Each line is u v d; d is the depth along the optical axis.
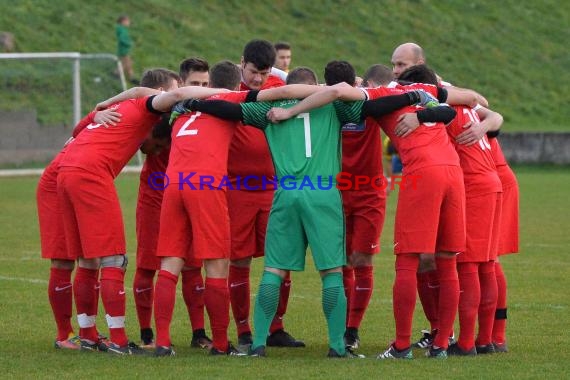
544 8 151.75
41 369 24.77
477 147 27.62
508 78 131.00
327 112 26.80
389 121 27.00
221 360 25.98
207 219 26.38
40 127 91.19
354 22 128.75
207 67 30.09
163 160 29.42
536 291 38.22
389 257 48.03
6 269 43.03
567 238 53.84
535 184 85.19
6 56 86.56
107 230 27.02
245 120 26.75
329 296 26.38
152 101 27.58
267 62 28.55
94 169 27.06
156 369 24.70
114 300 26.98
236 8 124.19
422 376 23.84
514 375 24.03
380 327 32.06
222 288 26.86
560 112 127.19
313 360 26.08
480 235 27.02
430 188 25.88
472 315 26.88
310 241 26.33
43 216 28.30
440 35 133.75
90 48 106.94
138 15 116.50
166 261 26.77
